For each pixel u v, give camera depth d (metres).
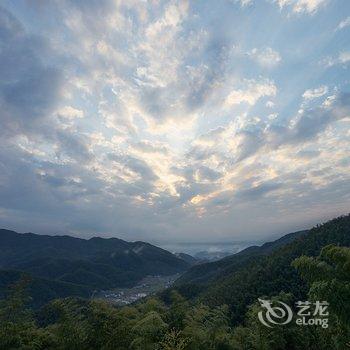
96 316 13.52
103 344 12.85
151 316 12.14
